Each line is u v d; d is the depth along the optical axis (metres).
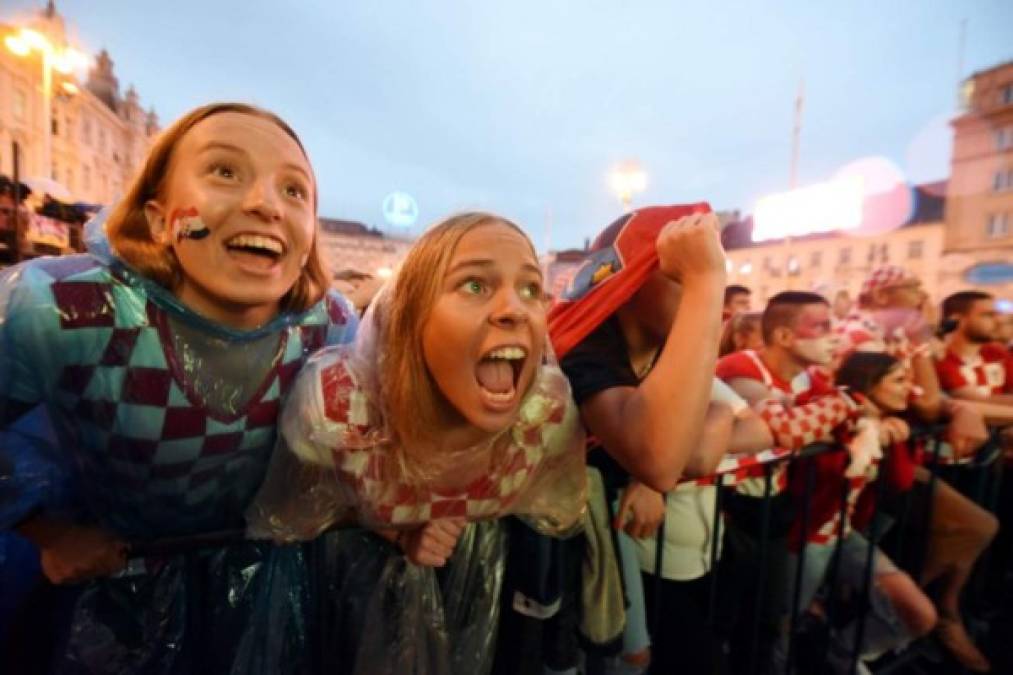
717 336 0.95
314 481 0.91
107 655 0.97
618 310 1.27
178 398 0.88
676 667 1.41
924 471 2.11
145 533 1.03
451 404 0.81
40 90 24.97
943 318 2.77
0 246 5.82
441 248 0.76
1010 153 20.84
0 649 1.08
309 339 1.05
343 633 1.06
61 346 0.82
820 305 1.82
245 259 0.83
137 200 0.86
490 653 1.12
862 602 1.81
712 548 1.48
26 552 1.12
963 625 2.22
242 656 1.03
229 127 0.83
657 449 0.92
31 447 0.94
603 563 1.20
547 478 1.02
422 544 0.95
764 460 1.50
